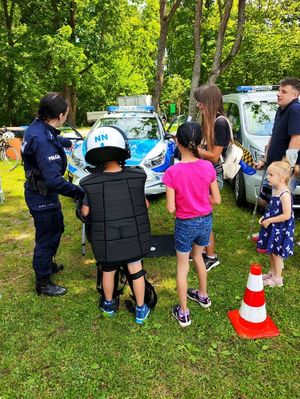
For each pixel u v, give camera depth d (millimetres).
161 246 4156
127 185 2547
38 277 3162
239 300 3080
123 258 2574
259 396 2129
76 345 2578
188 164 2547
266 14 17281
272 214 3119
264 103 5934
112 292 2826
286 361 2396
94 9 18797
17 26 17688
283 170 2984
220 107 3045
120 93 24641
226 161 3291
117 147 2441
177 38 18500
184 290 2703
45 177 2686
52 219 3012
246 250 4039
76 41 19062
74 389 2205
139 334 2686
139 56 24766
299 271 3561
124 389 2203
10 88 17500
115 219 2527
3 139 9414
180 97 33750
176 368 2354
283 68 17094
